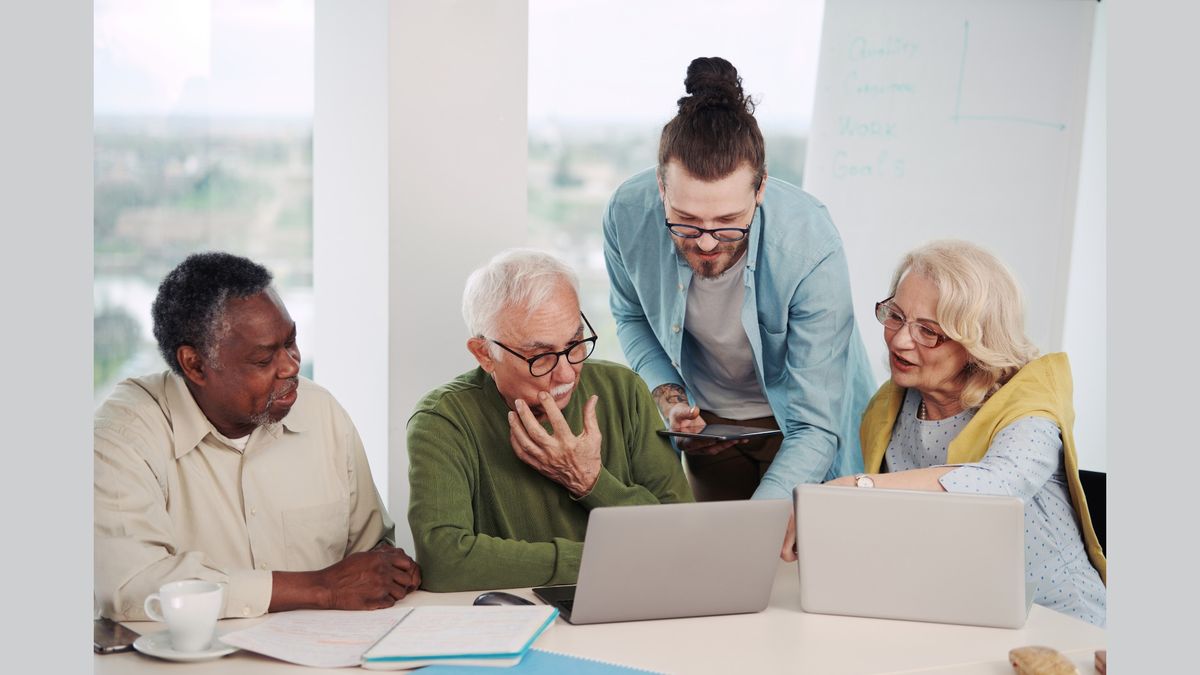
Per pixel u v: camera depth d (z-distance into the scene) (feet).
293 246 12.09
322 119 10.00
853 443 11.18
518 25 9.50
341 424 8.17
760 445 10.96
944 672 6.15
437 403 8.19
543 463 8.17
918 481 8.76
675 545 6.73
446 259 9.43
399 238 9.23
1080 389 12.63
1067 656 6.43
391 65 9.06
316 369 10.38
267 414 7.47
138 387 7.54
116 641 6.28
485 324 8.14
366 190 9.47
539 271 8.09
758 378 10.88
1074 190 11.76
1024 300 9.68
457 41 9.30
